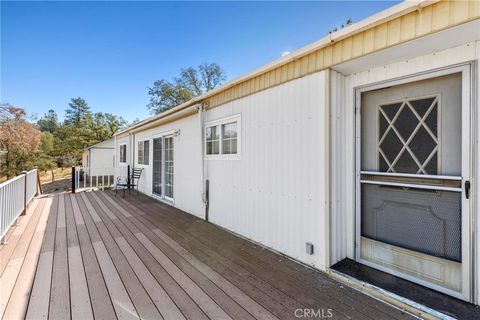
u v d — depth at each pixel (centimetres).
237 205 379
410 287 208
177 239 352
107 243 335
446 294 196
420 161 214
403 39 186
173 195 605
